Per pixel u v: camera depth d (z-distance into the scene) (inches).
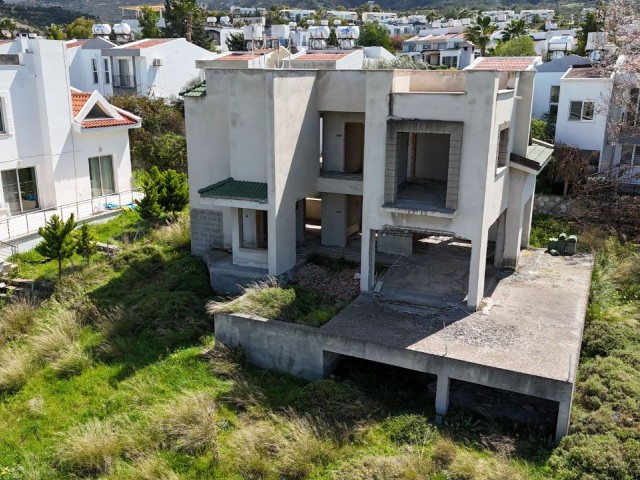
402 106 565.0
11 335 632.4
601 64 1167.0
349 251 769.6
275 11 4350.4
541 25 3678.6
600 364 531.8
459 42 3058.6
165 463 448.5
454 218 569.9
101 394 535.5
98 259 809.5
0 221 860.6
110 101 1382.9
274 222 663.1
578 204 995.9
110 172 1086.4
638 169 1109.1
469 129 543.8
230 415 503.5
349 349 528.7
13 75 900.0
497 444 457.1
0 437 487.2
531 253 775.7
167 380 550.6
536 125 1117.7
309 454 449.1
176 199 937.5
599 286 708.0
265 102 653.3
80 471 447.8
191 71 1784.0
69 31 2844.5
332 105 712.4
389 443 462.9
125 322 633.6
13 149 914.1
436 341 518.9
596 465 417.4
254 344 577.6
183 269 759.1
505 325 552.7
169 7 2516.0
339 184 733.9
